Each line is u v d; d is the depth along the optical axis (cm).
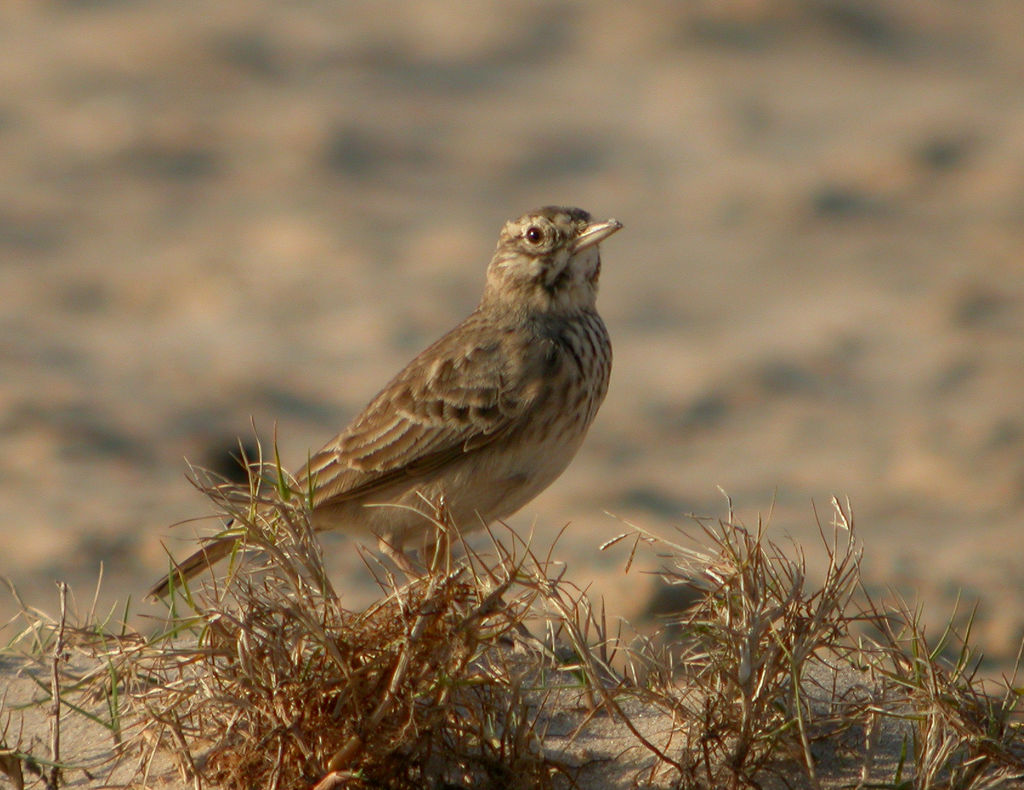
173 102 3012
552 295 933
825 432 1739
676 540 1291
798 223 2534
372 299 2133
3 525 1308
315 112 2983
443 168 2758
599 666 698
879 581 1214
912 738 650
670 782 617
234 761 613
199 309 2094
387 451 898
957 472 1574
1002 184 2709
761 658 612
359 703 604
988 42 3678
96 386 1759
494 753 616
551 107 3131
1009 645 1062
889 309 2180
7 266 2227
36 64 3173
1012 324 2123
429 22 3641
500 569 730
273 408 1719
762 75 3366
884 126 3048
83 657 749
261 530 657
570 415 916
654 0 3741
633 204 2628
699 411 1816
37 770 646
